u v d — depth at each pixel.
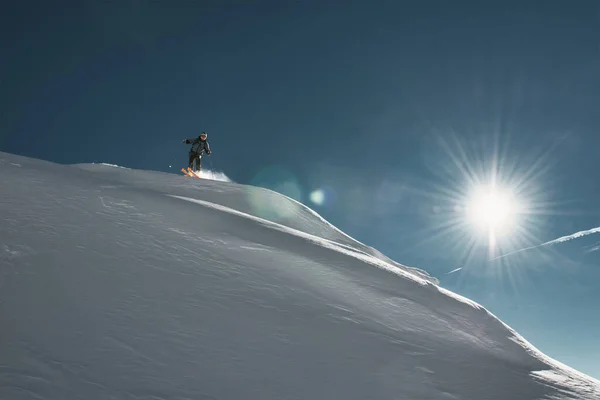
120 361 4.46
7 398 3.52
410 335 7.19
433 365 6.27
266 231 10.30
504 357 7.79
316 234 16.97
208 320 5.78
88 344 4.64
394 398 5.07
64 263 6.46
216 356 5.02
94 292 5.82
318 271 8.69
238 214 11.45
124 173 18.00
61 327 4.85
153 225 9.05
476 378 6.22
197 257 7.89
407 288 9.24
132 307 5.65
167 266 7.19
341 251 10.45
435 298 9.34
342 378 5.23
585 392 7.05
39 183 10.44
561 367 8.55
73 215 8.66
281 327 6.10
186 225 9.53
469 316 9.09
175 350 4.93
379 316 7.58
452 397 5.43
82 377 4.06
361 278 9.00
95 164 18.84
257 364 5.06
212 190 17.59
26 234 7.25
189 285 6.68
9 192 9.34
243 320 6.01
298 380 4.95
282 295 7.18
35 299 5.34
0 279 5.68
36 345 4.41
